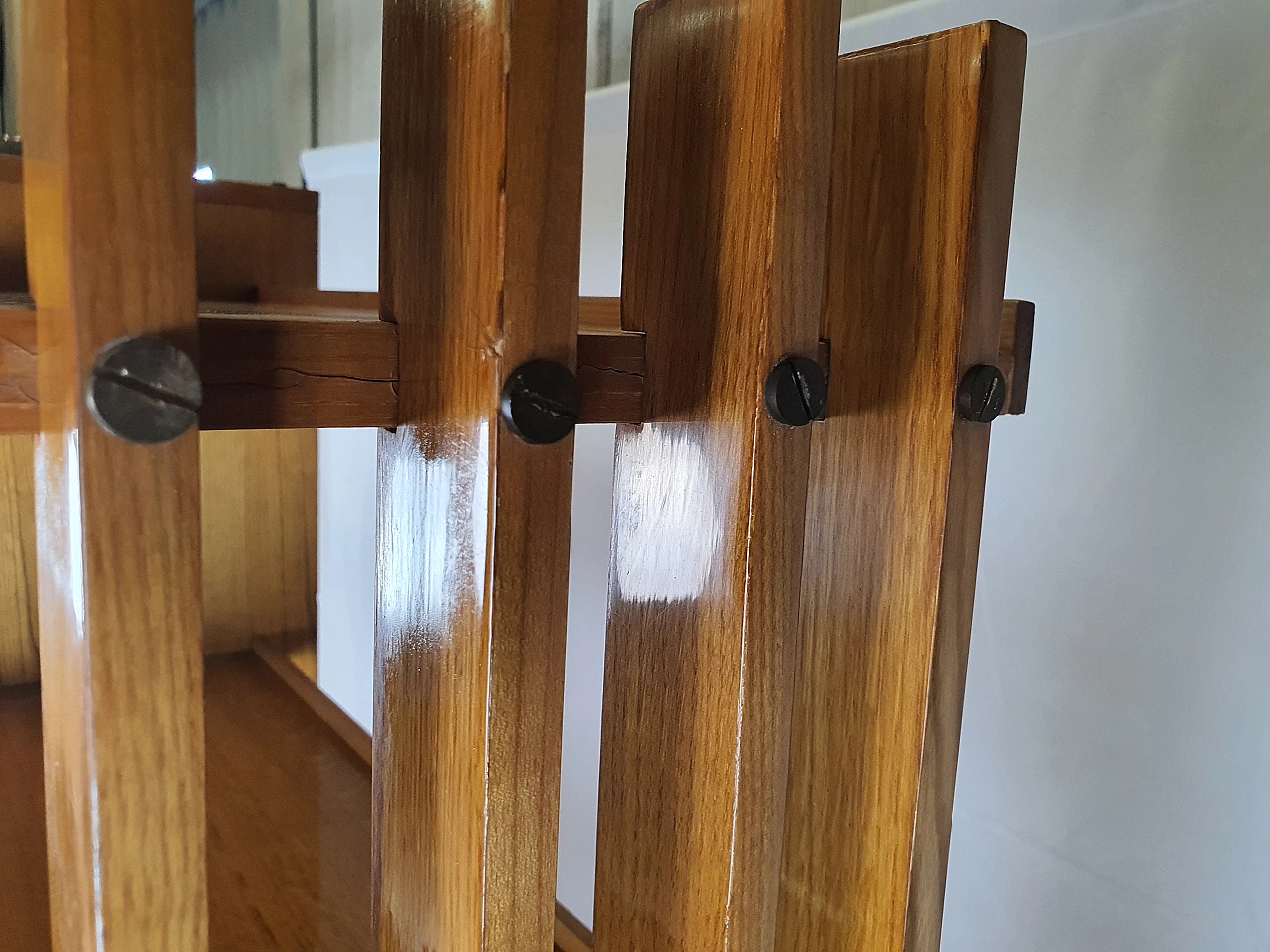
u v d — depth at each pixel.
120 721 0.29
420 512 0.38
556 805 0.37
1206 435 0.66
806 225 0.38
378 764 0.45
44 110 0.28
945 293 0.45
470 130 0.33
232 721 1.10
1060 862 0.77
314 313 0.51
